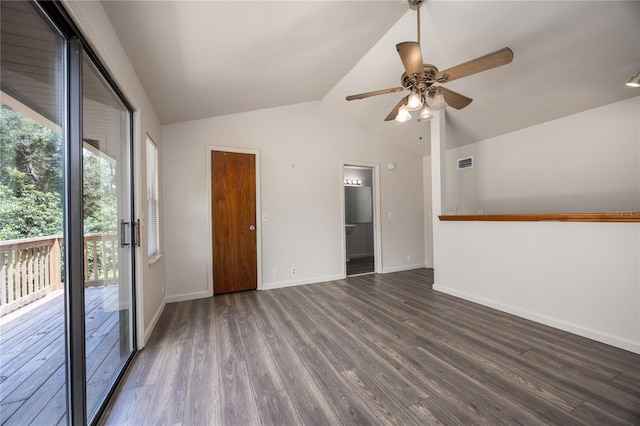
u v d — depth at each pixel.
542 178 3.56
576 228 2.32
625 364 1.83
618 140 2.91
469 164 4.47
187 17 1.74
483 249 3.11
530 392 1.56
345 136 4.57
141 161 2.27
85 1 1.27
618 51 2.32
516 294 2.78
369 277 4.58
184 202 3.48
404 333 2.39
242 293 3.70
